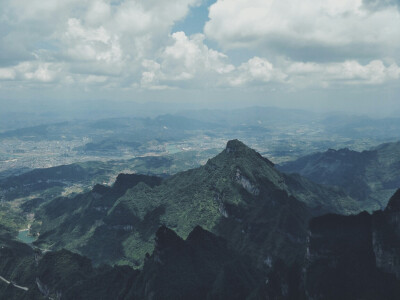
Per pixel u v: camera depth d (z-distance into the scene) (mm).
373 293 161250
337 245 182000
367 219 187000
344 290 165250
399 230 173875
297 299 179875
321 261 181000
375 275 168875
